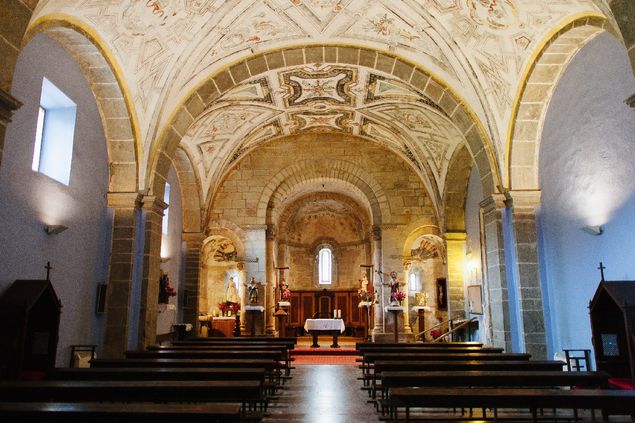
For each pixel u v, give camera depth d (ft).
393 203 70.33
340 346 69.21
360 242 92.02
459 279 62.80
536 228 39.65
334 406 29.17
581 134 34.06
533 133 39.91
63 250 32.76
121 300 38.11
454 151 59.31
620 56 29.94
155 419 14.26
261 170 71.56
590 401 17.12
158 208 41.60
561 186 36.68
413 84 44.57
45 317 29.22
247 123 61.82
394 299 64.44
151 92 39.47
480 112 41.60
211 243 73.20
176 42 38.01
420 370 26.35
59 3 29.22
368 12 40.04
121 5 32.63
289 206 88.02
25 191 28.63
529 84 37.68
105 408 14.53
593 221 32.65
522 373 21.95
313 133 72.23
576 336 34.71
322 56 44.70
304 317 90.79
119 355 37.35
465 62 39.68
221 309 66.39
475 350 36.70
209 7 37.04
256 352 33.04
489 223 42.22
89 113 36.63
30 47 29.37
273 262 72.43
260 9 39.14
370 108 59.82
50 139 33.88
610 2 23.54
